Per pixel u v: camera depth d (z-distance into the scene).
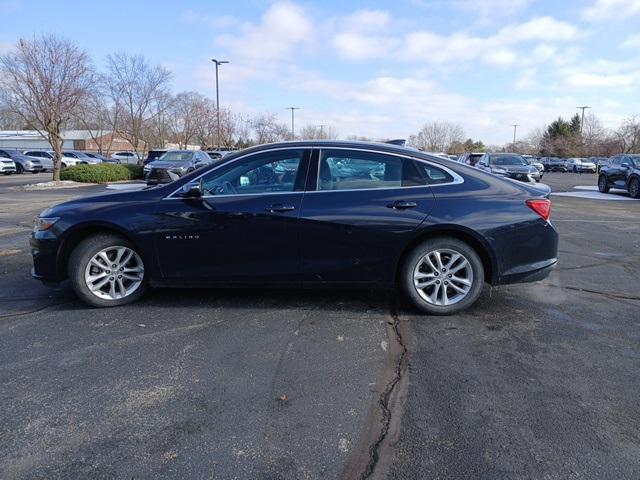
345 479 2.35
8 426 2.77
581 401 3.04
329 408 2.97
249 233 4.49
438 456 2.51
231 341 3.96
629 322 4.41
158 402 3.03
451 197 4.48
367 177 4.55
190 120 42.97
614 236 9.06
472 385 3.24
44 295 5.16
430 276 4.53
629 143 58.94
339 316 4.54
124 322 4.36
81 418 2.86
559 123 87.75
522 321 4.43
